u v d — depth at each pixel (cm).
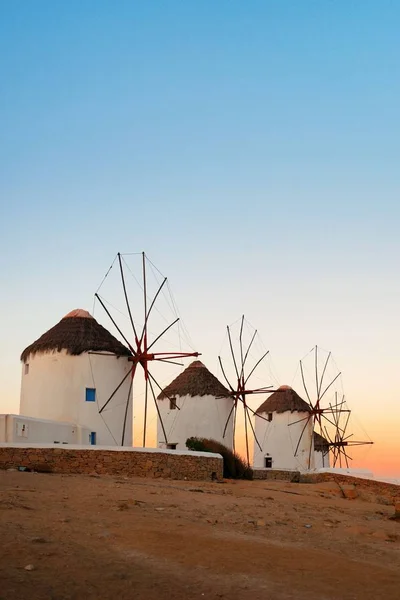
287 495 2588
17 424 2866
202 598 932
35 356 3641
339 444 6675
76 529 1283
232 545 1257
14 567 993
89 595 910
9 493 1692
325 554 1266
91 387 3581
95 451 2675
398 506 2139
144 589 950
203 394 5006
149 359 3594
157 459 2795
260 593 977
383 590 1037
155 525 1389
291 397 6075
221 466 3020
